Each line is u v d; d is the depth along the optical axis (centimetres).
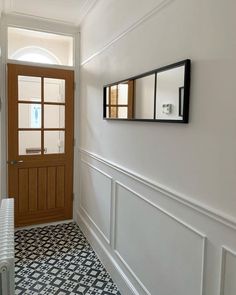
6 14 303
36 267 249
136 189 195
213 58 122
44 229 335
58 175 348
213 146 123
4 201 229
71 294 214
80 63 340
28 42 377
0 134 312
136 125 193
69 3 274
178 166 148
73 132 350
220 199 120
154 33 169
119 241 226
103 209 262
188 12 138
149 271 180
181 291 147
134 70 196
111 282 230
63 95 341
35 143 332
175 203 150
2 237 169
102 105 262
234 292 112
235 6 110
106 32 249
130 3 200
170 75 151
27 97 323
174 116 148
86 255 274
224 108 117
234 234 112
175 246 151
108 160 248
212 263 124
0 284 145
